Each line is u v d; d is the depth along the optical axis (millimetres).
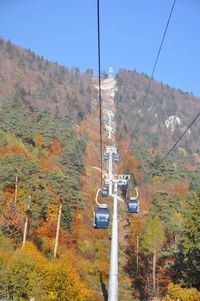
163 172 116500
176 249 46250
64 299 38906
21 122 111938
